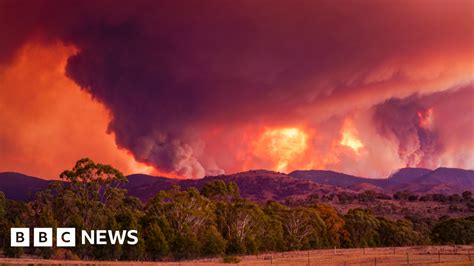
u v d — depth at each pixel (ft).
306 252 393.70
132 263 261.03
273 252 406.21
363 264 232.12
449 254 297.74
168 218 356.18
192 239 334.65
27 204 354.74
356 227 508.53
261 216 413.59
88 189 376.07
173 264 252.83
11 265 232.94
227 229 394.11
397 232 521.65
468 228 515.09
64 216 348.59
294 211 462.60
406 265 211.20
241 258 324.19
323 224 476.95
